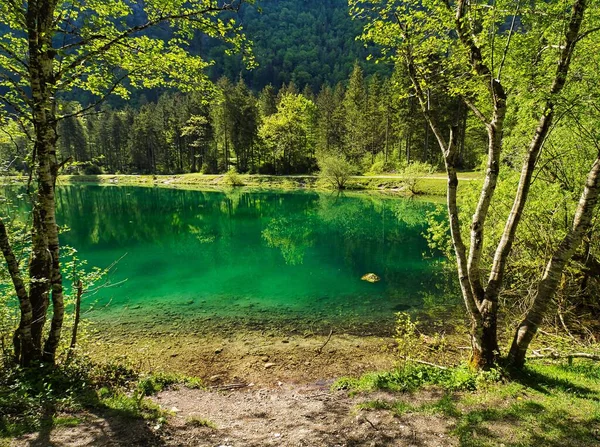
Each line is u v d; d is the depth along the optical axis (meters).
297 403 7.16
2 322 7.39
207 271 18.28
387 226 30.59
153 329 11.51
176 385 7.96
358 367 9.28
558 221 10.54
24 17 5.60
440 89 7.10
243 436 5.51
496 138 6.57
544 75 6.52
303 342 10.70
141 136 80.38
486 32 6.08
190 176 72.75
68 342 8.52
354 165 59.28
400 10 6.50
